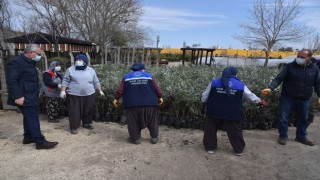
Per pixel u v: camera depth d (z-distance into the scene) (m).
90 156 5.29
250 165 5.05
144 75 5.89
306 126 6.04
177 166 4.96
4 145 5.77
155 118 5.94
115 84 7.68
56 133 6.51
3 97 8.55
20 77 5.19
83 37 31.08
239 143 5.36
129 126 5.87
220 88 5.21
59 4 27.88
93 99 6.68
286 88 5.88
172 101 7.04
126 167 4.89
